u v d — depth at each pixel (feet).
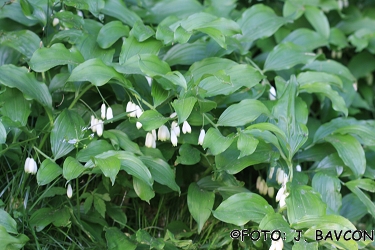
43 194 5.24
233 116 5.24
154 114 5.18
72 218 5.40
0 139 5.01
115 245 5.09
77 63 5.33
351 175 5.68
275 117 5.41
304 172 5.65
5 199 5.42
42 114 5.77
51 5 5.78
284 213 5.31
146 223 5.68
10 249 4.85
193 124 5.31
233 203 4.99
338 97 5.75
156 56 5.29
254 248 5.32
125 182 5.52
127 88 5.41
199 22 5.54
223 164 5.31
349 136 5.57
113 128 5.75
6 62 5.85
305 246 4.82
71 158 5.04
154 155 5.35
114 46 5.87
